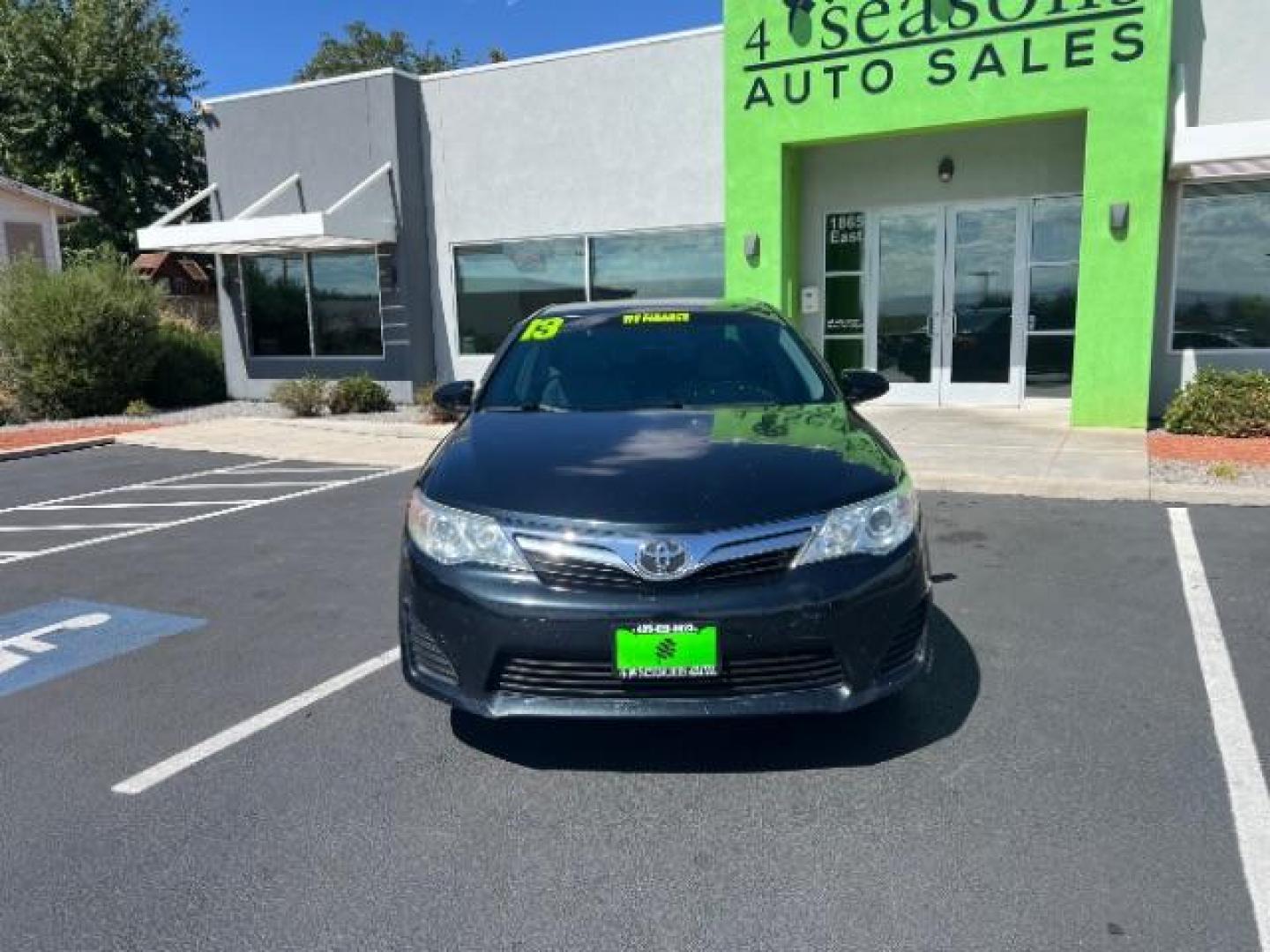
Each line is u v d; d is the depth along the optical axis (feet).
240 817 10.78
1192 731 12.19
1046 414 37.93
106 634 17.26
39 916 9.10
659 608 10.36
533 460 12.25
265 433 42.55
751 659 10.52
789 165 39.68
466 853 9.96
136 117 92.22
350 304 52.37
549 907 9.05
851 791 10.94
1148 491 24.59
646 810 10.68
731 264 39.70
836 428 13.32
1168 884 9.07
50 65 87.04
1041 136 38.24
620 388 15.47
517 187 47.98
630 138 44.91
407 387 50.80
